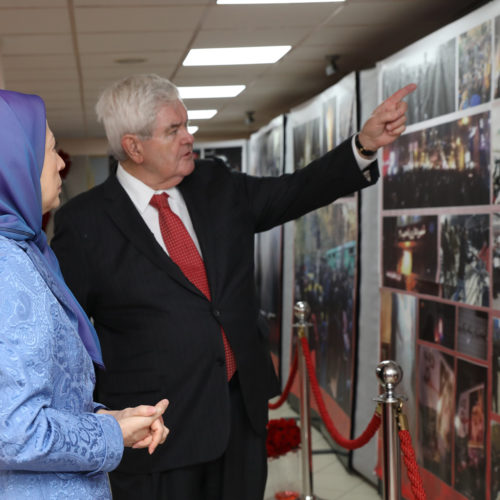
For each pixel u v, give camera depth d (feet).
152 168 6.85
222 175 7.50
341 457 14.15
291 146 19.06
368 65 17.80
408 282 11.39
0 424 3.67
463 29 9.52
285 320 19.57
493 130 8.86
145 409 4.52
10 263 4.00
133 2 11.76
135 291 6.64
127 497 6.76
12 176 4.25
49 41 14.32
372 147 6.88
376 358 13.01
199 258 6.95
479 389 9.30
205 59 16.75
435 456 10.56
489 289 9.05
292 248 18.98
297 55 16.56
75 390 4.32
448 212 10.07
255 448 7.11
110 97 6.79
